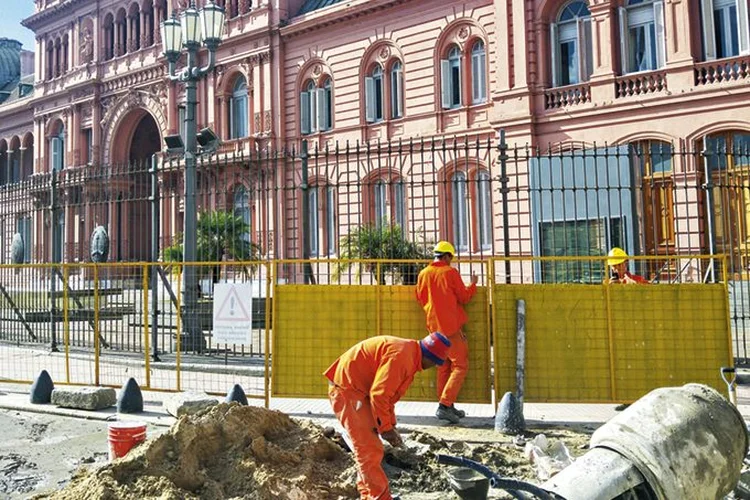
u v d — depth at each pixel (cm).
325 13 2839
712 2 1994
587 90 2169
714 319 838
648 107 2039
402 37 2655
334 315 896
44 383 970
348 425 534
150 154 4053
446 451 682
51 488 618
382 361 525
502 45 2316
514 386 852
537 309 858
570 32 2253
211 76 3231
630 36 2152
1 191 1695
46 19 4222
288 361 898
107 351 1402
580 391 844
